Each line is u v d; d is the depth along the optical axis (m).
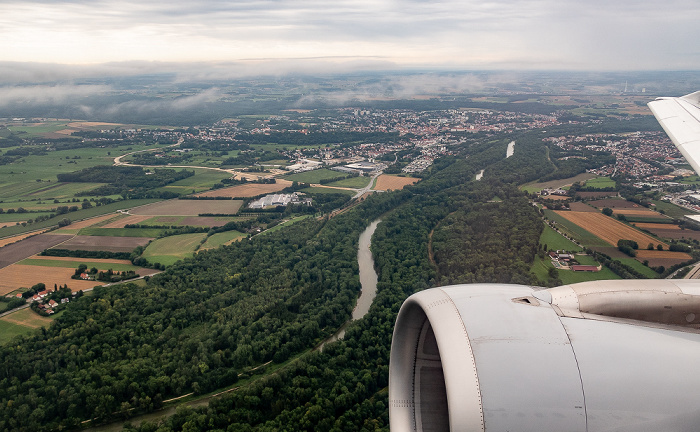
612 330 16.17
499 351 15.34
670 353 15.45
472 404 14.62
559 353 15.30
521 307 16.91
